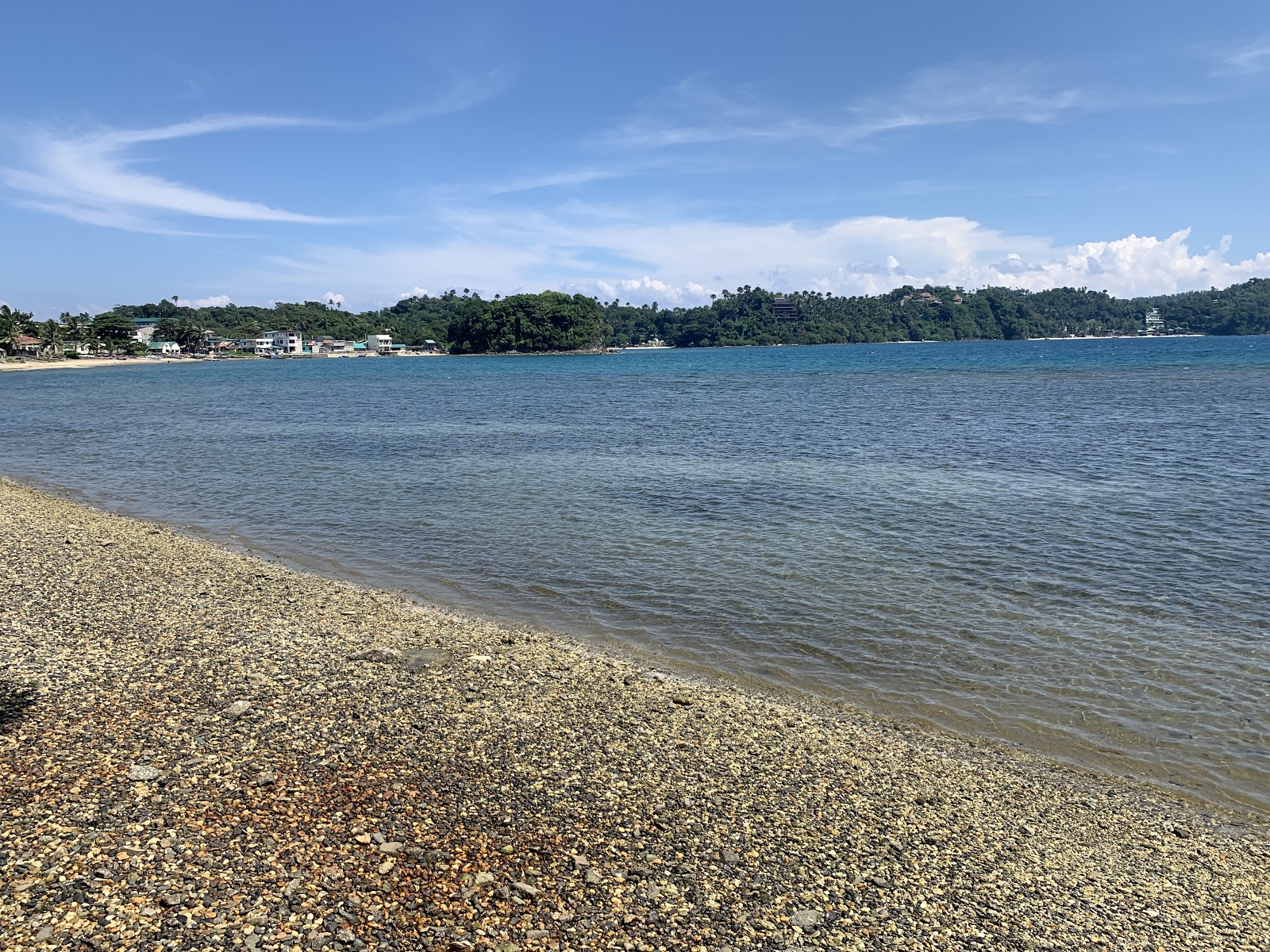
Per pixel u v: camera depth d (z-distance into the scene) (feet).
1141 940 20.63
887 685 37.99
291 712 30.19
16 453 124.16
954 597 50.26
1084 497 79.51
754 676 38.78
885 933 19.97
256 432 151.64
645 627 45.29
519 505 78.59
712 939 19.20
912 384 272.72
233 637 38.75
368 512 75.97
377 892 19.71
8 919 17.56
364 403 229.45
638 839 23.21
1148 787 29.55
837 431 139.03
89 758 25.36
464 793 25.05
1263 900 22.90
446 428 154.71
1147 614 47.03
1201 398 189.16
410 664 36.37
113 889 18.88
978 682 38.22
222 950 17.19
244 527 70.13
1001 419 153.48
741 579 53.78
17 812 21.90
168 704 30.27
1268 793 29.32
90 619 40.63
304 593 48.14
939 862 23.53
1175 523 68.33
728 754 29.58
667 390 265.75
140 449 127.65
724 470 98.68
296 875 20.04
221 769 25.30
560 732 30.17
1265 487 82.69
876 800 27.02
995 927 20.62
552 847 22.39
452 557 59.72
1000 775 29.71
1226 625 45.21
